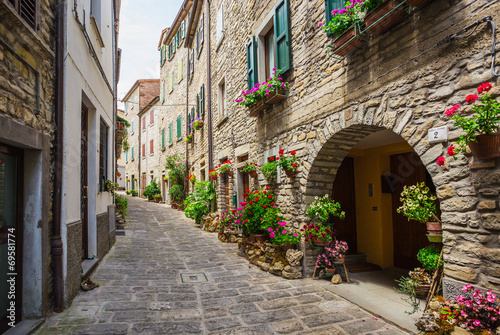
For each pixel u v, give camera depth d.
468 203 2.34
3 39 2.34
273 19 5.59
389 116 3.06
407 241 5.20
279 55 5.35
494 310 2.08
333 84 3.96
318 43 4.28
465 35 2.36
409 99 2.84
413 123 2.80
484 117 2.03
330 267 4.46
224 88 9.39
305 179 4.59
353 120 3.56
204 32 11.51
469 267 2.33
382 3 2.87
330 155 4.39
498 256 2.15
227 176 9.17
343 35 3.40
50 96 3.23
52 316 3.07
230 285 4.18
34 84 2.87
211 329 2.90
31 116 2.79
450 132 2.47
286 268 4.51
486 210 2.23
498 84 2.15
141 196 24.28
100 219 5.37
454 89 2.44
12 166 2.79
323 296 3.80
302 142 4.70
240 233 7.09
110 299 3.57
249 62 6.52
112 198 6.88
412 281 3.21
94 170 5.11
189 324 2.99
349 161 6.06
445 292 2.52
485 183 2.23
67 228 3.35
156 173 21.08
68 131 3.50
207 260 5.56
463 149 2.25
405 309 3.35
